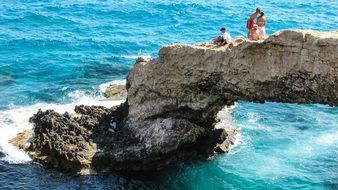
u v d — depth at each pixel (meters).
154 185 33.25
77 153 33.75
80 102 43.19
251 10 79.12
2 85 46.81
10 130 37.81
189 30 67.69
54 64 53.12
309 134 40.25
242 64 30.67
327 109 45.06
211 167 35.56
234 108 44.66
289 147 38.22
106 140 35.47
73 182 32.44
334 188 33.22
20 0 78.44
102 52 58.09
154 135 34.62
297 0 88.06
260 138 39.44
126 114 37.53
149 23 70.50
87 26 67.19
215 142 37.28
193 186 33.47
